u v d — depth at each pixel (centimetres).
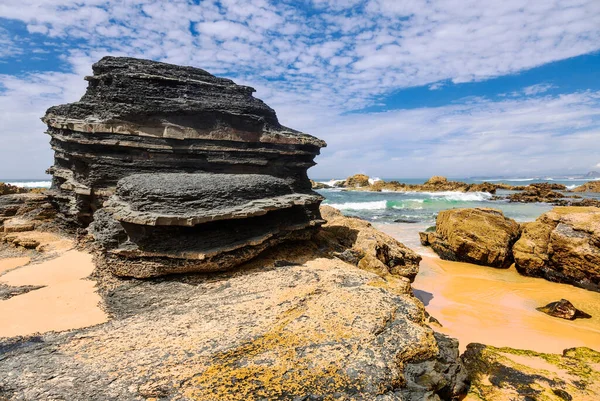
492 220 2055
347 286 911
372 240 1495
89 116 1386
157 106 1334
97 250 1262
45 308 893
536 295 1536
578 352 945
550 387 773
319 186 9406
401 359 662
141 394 541
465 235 2067
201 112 1394
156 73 1395
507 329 1172
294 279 1005
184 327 742
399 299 832
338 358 627
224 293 936
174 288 991
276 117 1661
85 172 1474
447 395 714
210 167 1441
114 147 1345
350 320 731
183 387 555
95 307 900
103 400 530
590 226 1650
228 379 571
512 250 1958
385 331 712
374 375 604
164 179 1130
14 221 1727
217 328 727
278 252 1262
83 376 584
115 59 1457
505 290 1612
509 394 753
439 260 2145
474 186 7544
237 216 1054
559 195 6047
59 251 1411
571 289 1605
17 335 755
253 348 649
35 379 580
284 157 1587
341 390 571
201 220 997
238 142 1473
